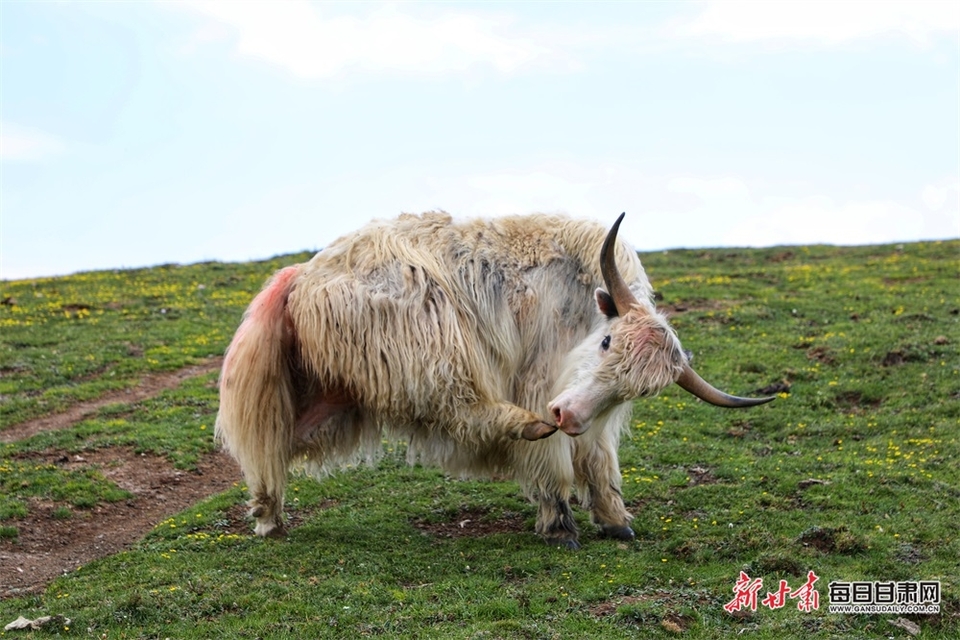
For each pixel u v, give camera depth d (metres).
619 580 7.56
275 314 8.23
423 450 8.61
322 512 9.65
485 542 8.66
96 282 27.36
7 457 11.62
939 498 9.60
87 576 8.00
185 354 17.98
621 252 8.49
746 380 14.74
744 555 8.03
